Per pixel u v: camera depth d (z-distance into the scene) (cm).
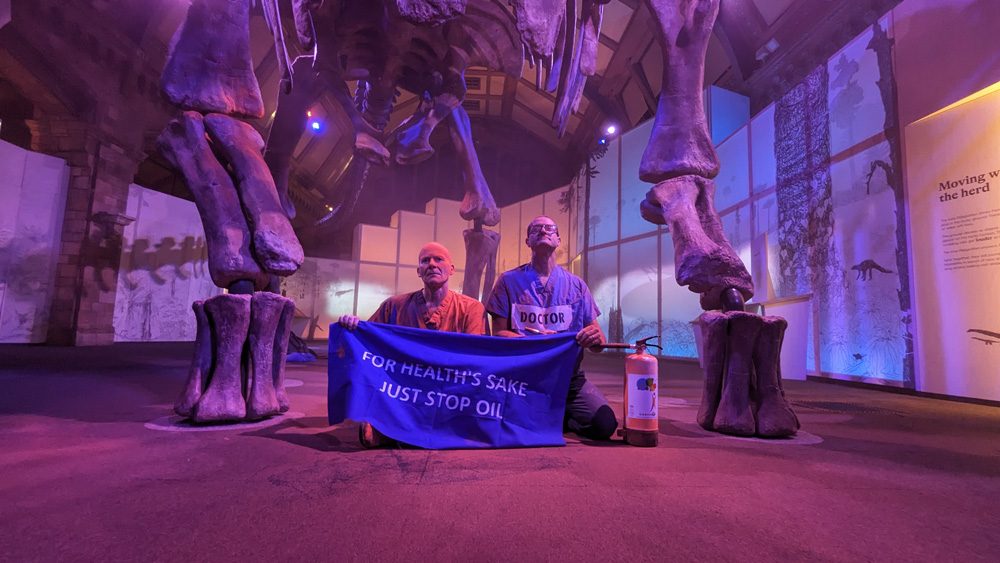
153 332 1295
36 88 1005
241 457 220
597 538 136
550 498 171
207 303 294
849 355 738
